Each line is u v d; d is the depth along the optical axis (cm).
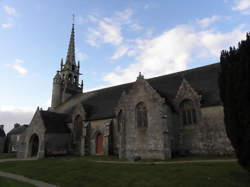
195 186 1209
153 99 2473
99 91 4328
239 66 1234
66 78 5072
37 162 2586
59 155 3494
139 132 2505
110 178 1518
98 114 3466
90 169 1830
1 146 7231
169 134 2350
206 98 2423
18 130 7488
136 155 2450
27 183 1574
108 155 2972
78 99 4553
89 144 3388
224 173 1342
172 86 3002
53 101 4919
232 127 1257
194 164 1673
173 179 1346
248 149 1148
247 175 1278
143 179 1414
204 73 2864
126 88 3756
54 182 1600
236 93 1236
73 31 5678
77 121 3725
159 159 2212
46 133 3412
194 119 2439
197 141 2348
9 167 2411
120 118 3055
